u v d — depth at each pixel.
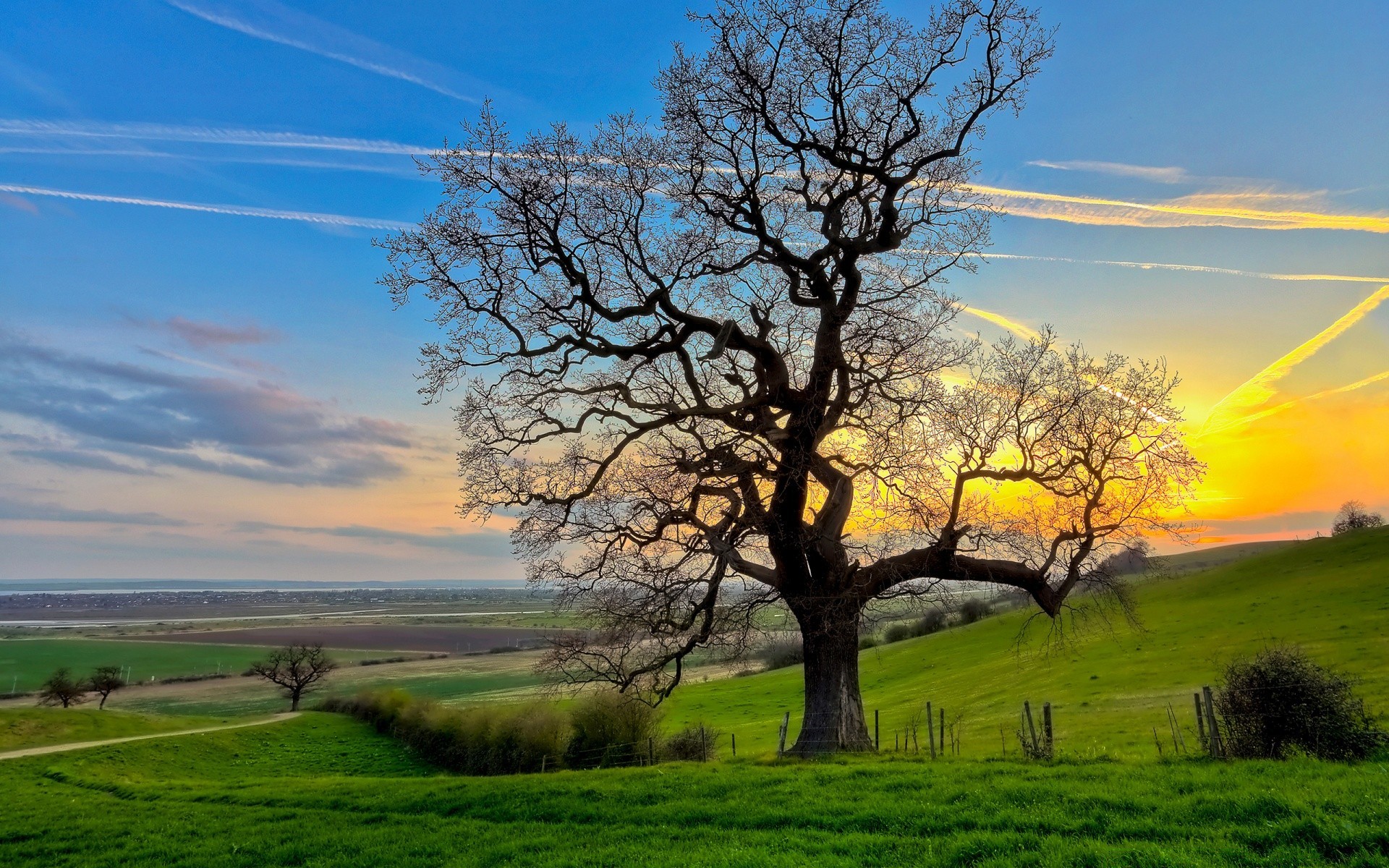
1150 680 42.81
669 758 32.03
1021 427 22.61
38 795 30.30
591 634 21.78
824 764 18.98
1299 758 16.45
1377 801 11.03
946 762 18.55
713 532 22.77
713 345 22.12
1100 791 13.20
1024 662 58.09
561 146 21.55
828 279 23.83
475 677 104.00
